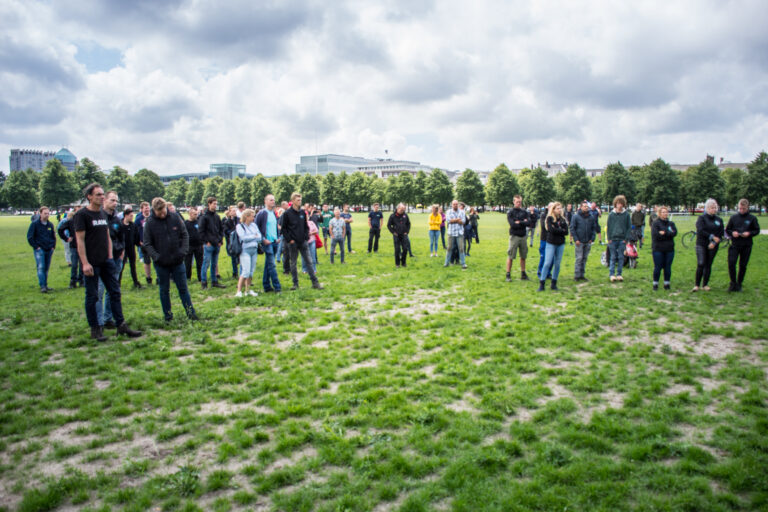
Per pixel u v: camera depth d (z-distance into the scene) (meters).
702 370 5.93
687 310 9.31
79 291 13.03
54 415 4.84
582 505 3.33
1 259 21.72
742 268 11.12
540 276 11.74
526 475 3.73
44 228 12.84
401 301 10.72
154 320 8.91
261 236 11.77
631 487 3.52
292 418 4.75
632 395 5.08
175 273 8.91
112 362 6.53
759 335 7.38
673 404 4.93
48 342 7.55
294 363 6.37
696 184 90.00
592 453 4.00
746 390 5.32
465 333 7.72
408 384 5.60
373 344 7.25
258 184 118.44
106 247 7.70
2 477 3.76
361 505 3.35
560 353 6.63
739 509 3.28
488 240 29.06
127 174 109.88
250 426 4.59
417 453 4.05
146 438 4.40
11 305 10.84
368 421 4.66
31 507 3.32
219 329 8.34
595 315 8.91
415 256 20.59
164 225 8.62
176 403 5.09
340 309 9.92
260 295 11.60
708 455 3.92
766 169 80.50
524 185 107.19
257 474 3.77
